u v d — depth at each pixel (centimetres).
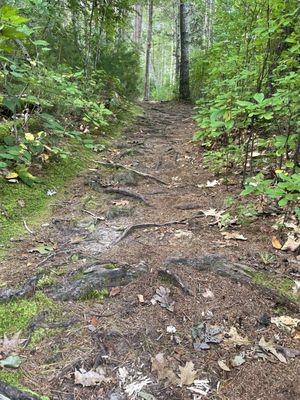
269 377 171
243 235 301
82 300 220
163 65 3794
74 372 170
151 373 173
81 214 349
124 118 782
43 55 623
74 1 766
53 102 539
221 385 168
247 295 224
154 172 503
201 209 361
